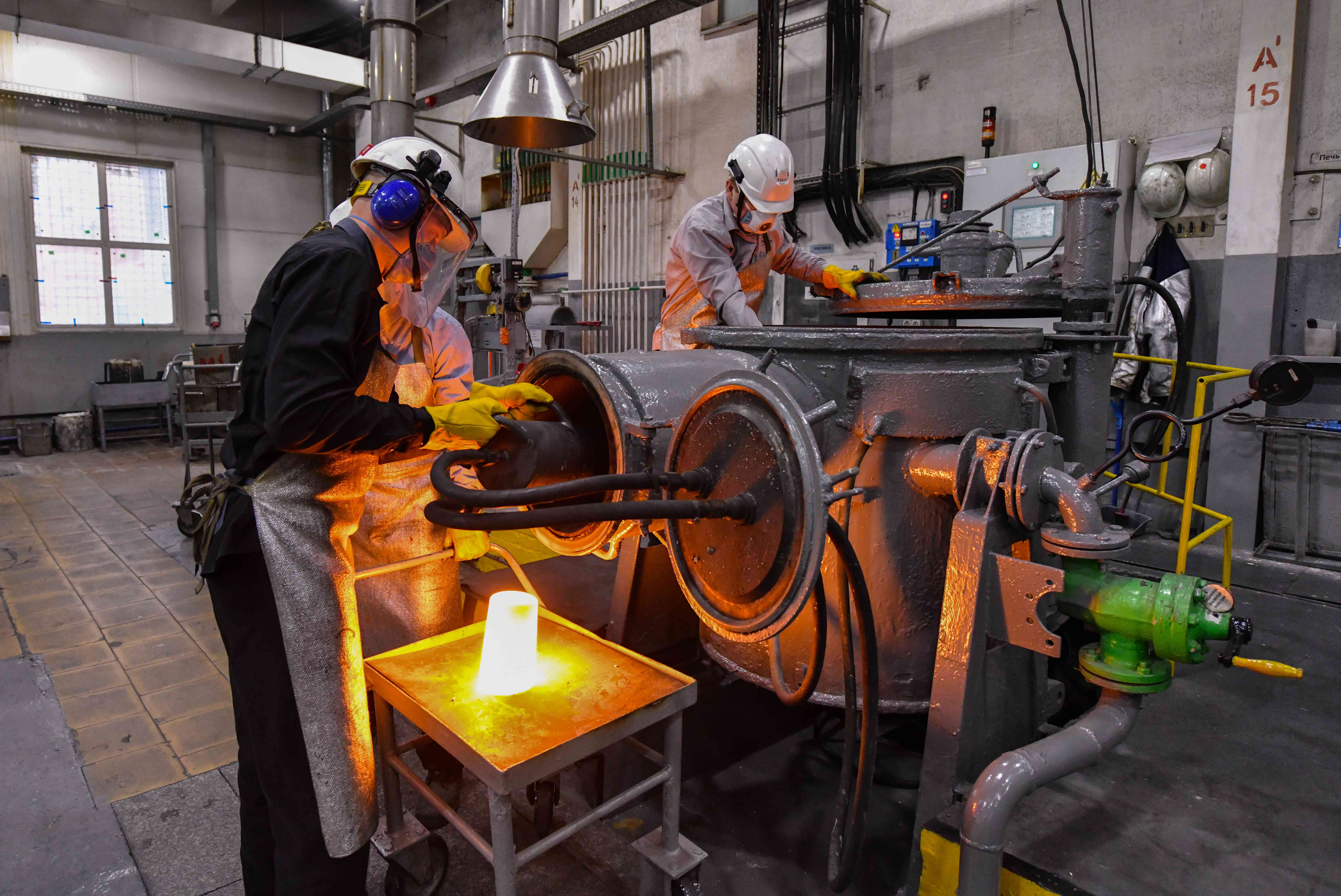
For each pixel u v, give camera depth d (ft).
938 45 14.47
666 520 4.16
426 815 6.05
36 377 25.17
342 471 4.15
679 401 4.68
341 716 4.12
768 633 3.77
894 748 6.95
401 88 17.52
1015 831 4.65
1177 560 11.28
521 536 11.75
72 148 25.29
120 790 6.53
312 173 30.73
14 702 7.98
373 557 6.72
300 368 3.57
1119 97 12.57
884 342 5.04
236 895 5.28
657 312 20.18
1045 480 4.45
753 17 17.33
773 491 3.75
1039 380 5.71
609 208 21.25
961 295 6.57
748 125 17.93
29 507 16.97
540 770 3.74
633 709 4.18
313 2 28.07
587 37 18.13
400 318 4.93
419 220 4.02
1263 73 11.07
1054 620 5.04
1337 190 11.09
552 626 5.31
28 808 6.23
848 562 4.28
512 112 12.21
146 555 13.39
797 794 6.40
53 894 5.25
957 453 4.87
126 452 24.35
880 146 15.51
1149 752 5.77
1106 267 6.63
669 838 4.65
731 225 8.31
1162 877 4.25
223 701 8.19
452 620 6.95
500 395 4.29
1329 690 7.16
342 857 4.16
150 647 9.59
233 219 28.91
